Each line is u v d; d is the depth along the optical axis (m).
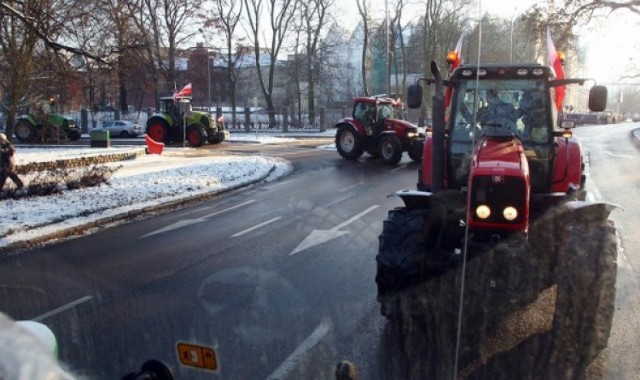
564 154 6.20
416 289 4.70
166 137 30.94
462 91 6.21
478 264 4.56
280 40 48.59
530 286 4.61
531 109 6.08
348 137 21.66
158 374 2.39
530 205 5.55
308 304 4.84
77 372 3.52
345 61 57.53
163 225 10.02
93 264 7.24
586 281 4.34
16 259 7.60
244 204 12.05
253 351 3.73
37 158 17.81
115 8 15.11
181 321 4.43
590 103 6.20
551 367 4.03
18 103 17.86
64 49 12.99
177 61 55.09
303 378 3.58
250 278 5.17
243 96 68.38
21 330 1.29
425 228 4.93
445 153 5.94
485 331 4.48
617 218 9.72
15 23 14.55
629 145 27.61
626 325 4.87
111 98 44.75
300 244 7.53
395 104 22.17
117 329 4.57
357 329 4.67
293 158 22.78
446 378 3.86
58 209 10.85
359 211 9.98
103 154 19.86
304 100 60.53
